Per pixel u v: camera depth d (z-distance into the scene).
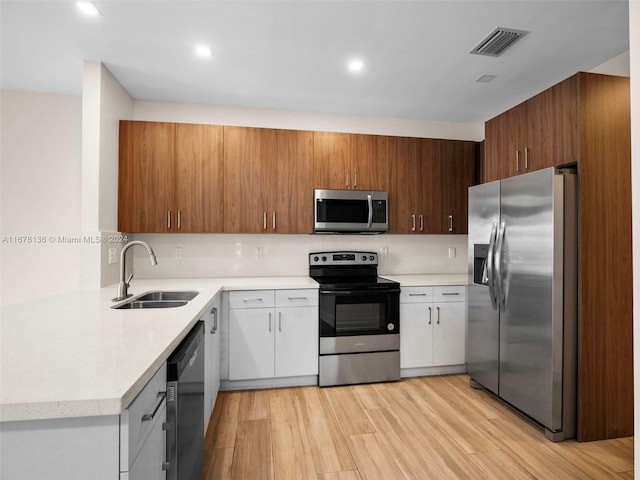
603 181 2.11
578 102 2.08
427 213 3.40
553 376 2.07
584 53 2.42
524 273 2.28
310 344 2.87
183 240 3.29
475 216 2.79
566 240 2.08
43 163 2.99
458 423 2.29
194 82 2.86
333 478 1.76
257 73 2.71
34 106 2.97
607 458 1.92
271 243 3.44
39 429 0.77
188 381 1.34
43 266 2.98
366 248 3.63
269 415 2.39
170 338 1.22
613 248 2.12
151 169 2.91
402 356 3.04
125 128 2.88
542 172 2.13
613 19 2.03
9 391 0.79
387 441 2.08
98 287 2.53
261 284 2.86
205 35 2.21
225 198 3.03
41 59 2.49
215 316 2.47
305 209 3.16
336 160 3.22
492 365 2.59
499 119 2.78
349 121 3.60
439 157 3.43
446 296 3.12
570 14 1.99
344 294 2.89
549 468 1.83
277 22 2.08
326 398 2.67
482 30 2.15
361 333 2.93
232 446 2.03
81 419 0.78
